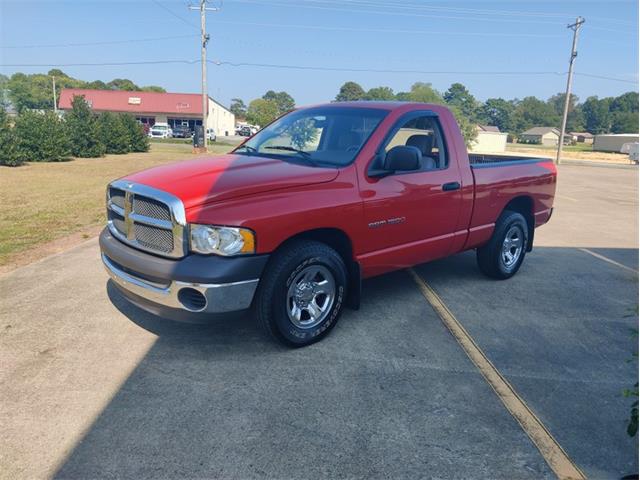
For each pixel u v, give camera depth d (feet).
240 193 11.70
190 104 257.14
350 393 11.14
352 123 15.07
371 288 18.22
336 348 13.30
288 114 17.67
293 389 11.23
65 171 60.90
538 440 9.75
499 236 18.66
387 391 11.28
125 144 100.53
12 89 350.84
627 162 152.46
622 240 29.07
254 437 9.54
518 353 13.44
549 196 20.94
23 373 11.58
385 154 14.32
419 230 15.38
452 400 11.02
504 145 241.76
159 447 9.20
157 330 14.01
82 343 13.12
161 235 11.87
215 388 11.18
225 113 283.18
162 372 11.80
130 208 12.55
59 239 24.34
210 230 11.25
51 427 9.68
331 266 13.19
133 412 10.21
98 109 249.96
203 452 9.09
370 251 14.16
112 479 8.39
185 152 112.27
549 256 24.34
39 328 13.93
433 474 8.73
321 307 13.51
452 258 22.84
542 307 16.94
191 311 11.53
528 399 11.19
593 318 16.15
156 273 11.64
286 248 12.35
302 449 9.25
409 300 17.04
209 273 11.16
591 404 11.10
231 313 11.68
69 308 15.38
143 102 254.47
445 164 16.16
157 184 12.19
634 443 9.77
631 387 11.87
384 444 9.46
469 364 12.69
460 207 16.57
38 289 16.98
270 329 12.44
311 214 12.36
